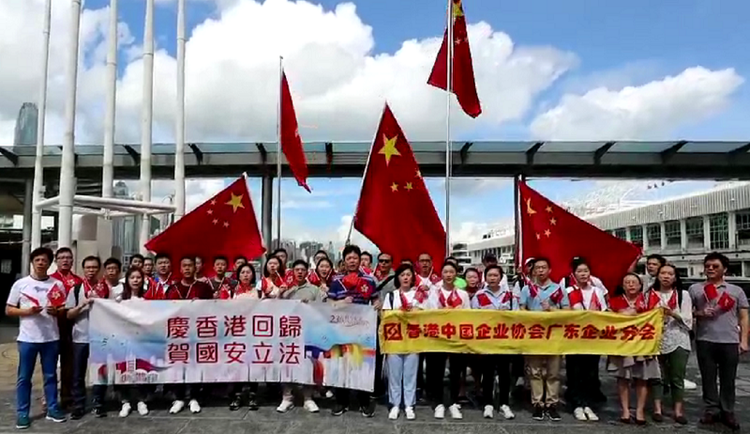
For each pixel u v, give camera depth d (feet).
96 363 22.80
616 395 27.66
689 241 121.08
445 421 22.40
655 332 22.09
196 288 24.85
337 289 23.84
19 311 21.38
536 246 27.37
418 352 22.75
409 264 24.23
